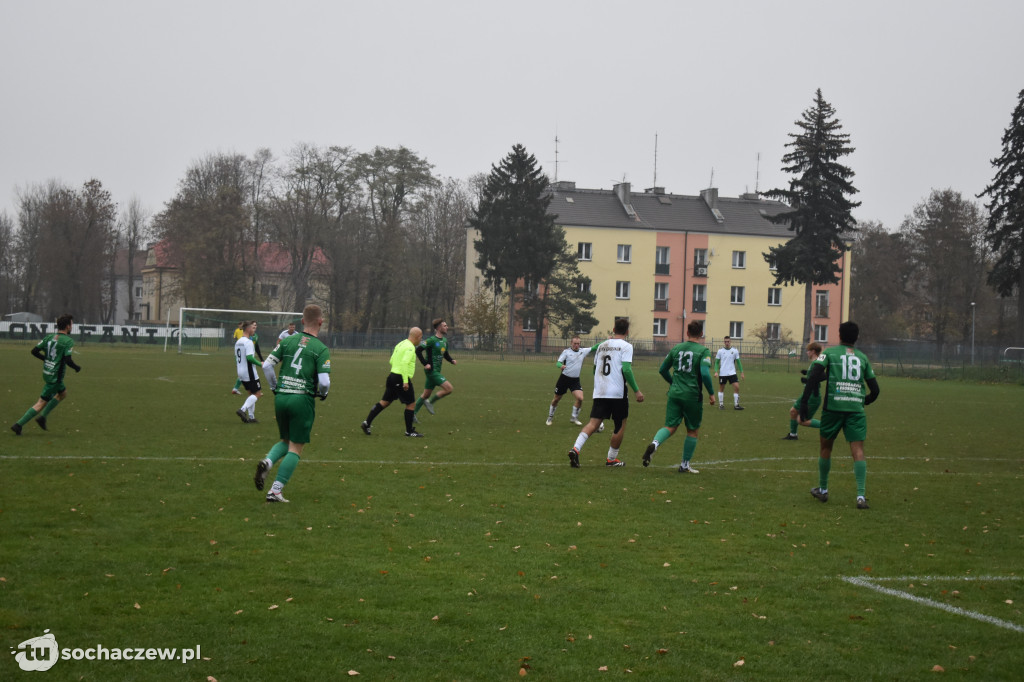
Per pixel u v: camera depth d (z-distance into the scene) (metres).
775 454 15.29
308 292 77.31
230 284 69.75
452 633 5.57
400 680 4.84
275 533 8.08
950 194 82.50
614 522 9.05
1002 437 18.89
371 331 76.31
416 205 72.31
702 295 82.25
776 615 6.11
